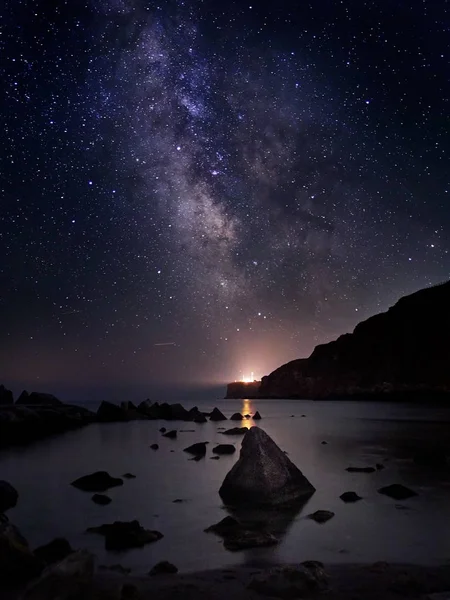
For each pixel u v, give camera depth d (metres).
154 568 4.10
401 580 3.80
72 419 17.84
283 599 3.49
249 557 4.47
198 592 3.57
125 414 20.05
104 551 4.63
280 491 6.55
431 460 9.63
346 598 3.51
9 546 4.00
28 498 6.72
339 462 9.48
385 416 21.52
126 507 6.25
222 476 8.22
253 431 7.19
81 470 8.84
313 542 4.88
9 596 3.54
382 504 6.31
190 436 14.30
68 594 3.31
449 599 3.47
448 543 4.83
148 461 9.83
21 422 15.21
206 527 5.41
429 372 39.94
